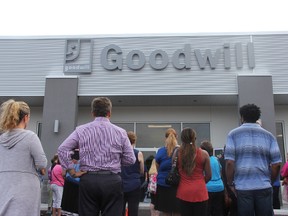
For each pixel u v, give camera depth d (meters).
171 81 12.55
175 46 12.80
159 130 13.73
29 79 13.06
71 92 12.65
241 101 12.12
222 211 6.31
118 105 13.84
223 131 13.44
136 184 5.93
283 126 13.38
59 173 8.96
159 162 5.69
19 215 3.33
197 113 13.69
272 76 12.39
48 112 12.54
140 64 12.68
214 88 12.41
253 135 4.04
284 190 9.23
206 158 4.79
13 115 3.64
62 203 4.59
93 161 3.54
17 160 3.53
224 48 12.62
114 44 12.95
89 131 3.65
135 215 5.87
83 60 12.94
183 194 4.70
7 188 3.42
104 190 3.46
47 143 12.34
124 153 3.72
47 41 13.26
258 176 3.89
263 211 3.84
